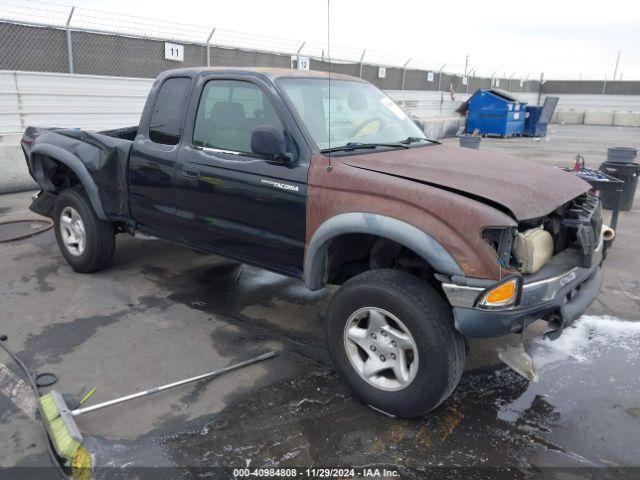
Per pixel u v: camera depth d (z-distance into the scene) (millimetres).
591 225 3252
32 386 3254
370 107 4199
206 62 12828
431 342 2783
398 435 2939
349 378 3191
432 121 19203
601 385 3494
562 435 2980
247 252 3850
